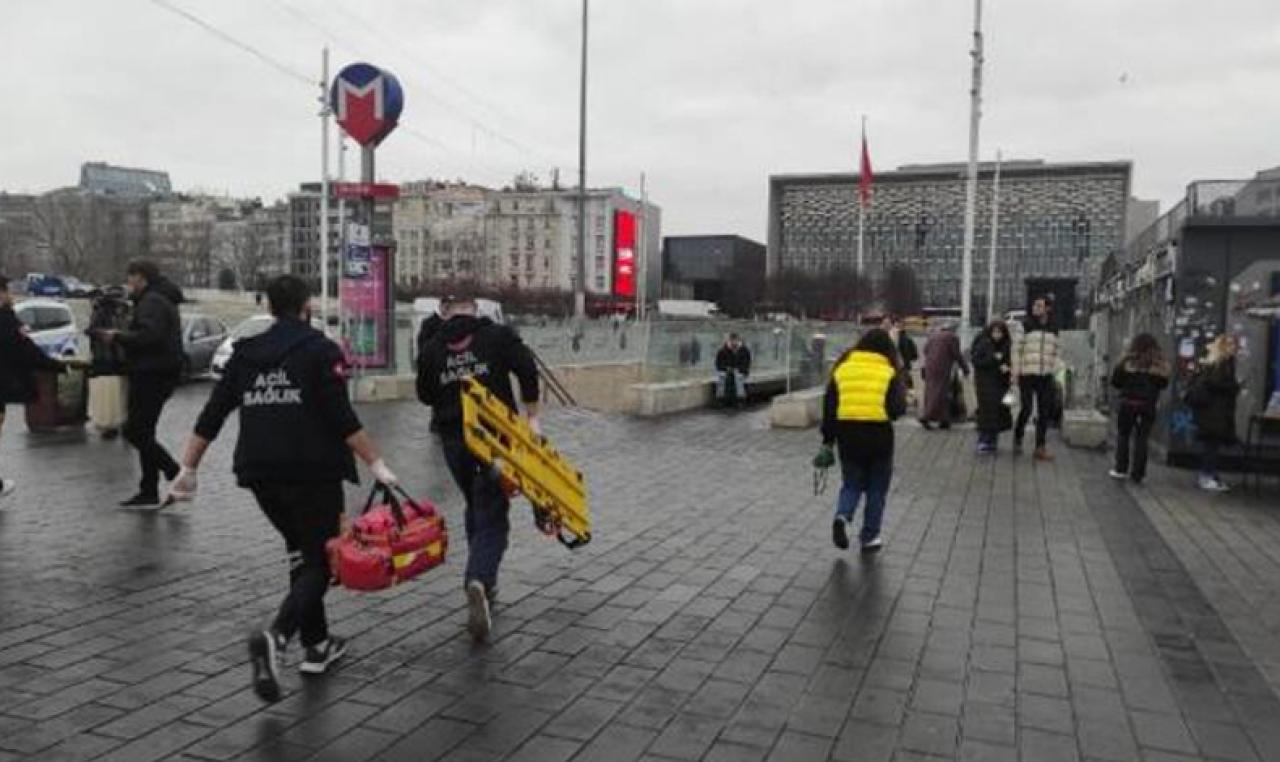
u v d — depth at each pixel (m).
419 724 4.61
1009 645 5.82
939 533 8.71
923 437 15.57
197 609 6.16
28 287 69.00
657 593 6.70
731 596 6.66
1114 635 6.05
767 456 13.14
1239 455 12.58
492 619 6.09
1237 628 6.24
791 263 119.00
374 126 20.11
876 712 4.83
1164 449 13.20
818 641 5.81
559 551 7.77
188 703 4.79
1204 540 8.66
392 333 20.66
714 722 4.69
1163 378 11.61
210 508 9.02
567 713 4.75
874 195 114.25
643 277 83.56
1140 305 16.23
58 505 9.09
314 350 4.92
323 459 4.91
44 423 13.94
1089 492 10.92
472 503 6.09
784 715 4.78
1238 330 12.58
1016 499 10.41
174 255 128.38
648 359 21.62
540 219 138.00
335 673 5.19
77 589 6.52
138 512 8.82
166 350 8.90
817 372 24.64
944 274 110.38
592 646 5.65
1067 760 4.39
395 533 5.05
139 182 161.12
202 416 5.06
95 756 4.24
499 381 6.15
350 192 20.25
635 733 4.55
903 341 19.55
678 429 16.05
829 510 9.59
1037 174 106.44
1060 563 7.73
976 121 23.84
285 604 4.77
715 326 22.47
